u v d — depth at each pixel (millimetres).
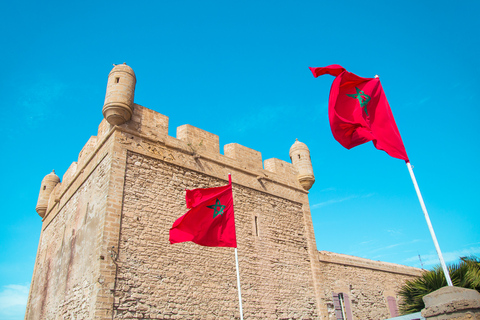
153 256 14367
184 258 15164
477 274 14672
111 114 15539
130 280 13422
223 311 15320
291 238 19844
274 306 17141
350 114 10875
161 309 13688
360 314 21156
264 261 17922
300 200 21594
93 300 12625
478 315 6199
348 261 22438
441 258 8016
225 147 19953
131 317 12906
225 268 16250
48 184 23422
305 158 22766
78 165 18828
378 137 10375
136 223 14508
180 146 17328
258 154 20859
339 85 10883
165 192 15906
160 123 17219
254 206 19000
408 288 16688
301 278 19125
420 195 9000
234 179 18781
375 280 23453
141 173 15531
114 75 16375
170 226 15414
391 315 22812
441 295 6617
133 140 15898
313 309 18750
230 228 12695
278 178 21031
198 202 12836
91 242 14250
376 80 11008
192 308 14484
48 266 19062
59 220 19375
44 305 17750
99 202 14727
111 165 14820
